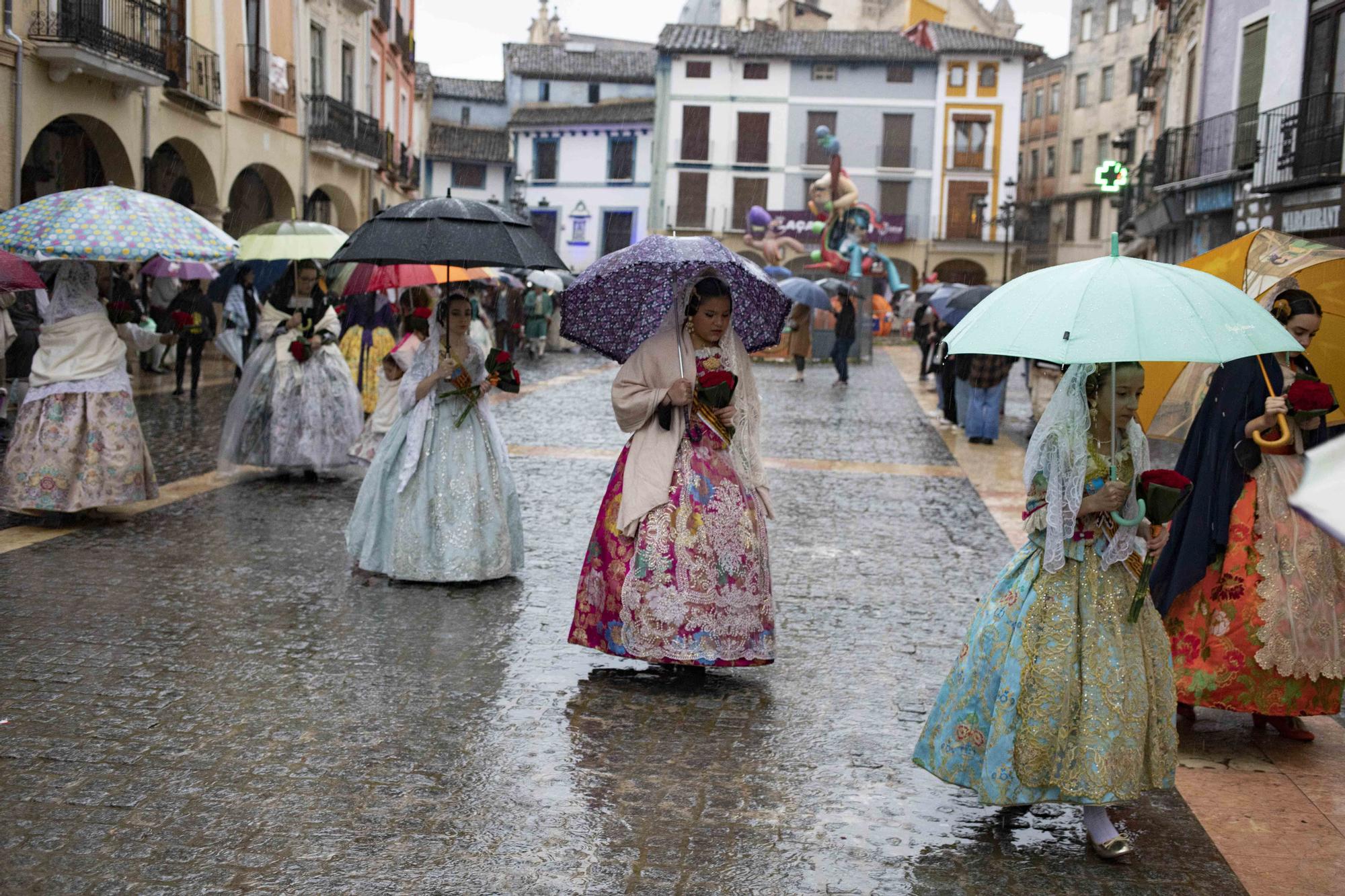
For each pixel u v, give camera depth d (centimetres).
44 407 795
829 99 5150
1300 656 466
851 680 552
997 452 1375
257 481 1023
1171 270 373
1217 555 477
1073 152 5569
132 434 818
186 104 2081
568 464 1171
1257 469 473
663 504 525
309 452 995
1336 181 1778
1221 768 463
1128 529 379
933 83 5119
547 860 368
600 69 5888
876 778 442
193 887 343
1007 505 1027
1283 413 455
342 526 848
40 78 1667
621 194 5712
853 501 1027
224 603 637
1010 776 376
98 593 645
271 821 387
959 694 394
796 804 416
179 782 413
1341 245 1797
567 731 477
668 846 381
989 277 5178
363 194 3088
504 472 708
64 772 417
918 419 1719
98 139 1886
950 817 411
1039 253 5675
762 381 2322
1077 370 387
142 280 1911
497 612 641
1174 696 389
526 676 541
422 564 681
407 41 3631
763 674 556
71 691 495
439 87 5947
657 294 545
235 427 997
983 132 5122
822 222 3706
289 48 2558
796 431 1524
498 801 409
